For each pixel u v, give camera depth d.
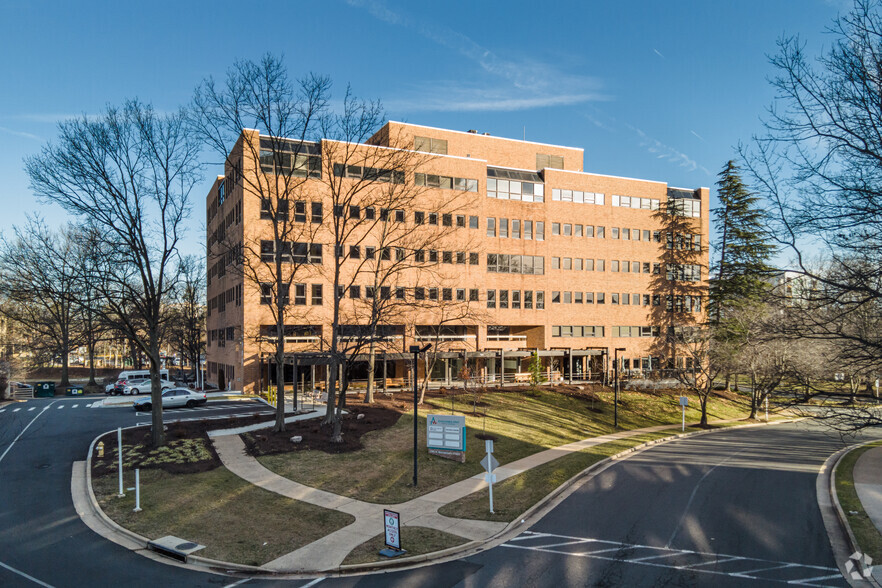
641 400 45.84
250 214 39.25
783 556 13.66
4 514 16.20
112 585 11.77
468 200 48.03
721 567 12.90
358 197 42.12
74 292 24.89
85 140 22.52
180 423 27.95
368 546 14.06
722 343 44.62
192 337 55.84
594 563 13.13
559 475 21.83
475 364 50.41
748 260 49.44
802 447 31.78
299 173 40.50
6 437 26.31
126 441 24.38
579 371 55.09
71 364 92.88
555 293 52.59
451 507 17.47
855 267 14.98
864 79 13.30
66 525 15.42
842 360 17.42
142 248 24.14
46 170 22.34
